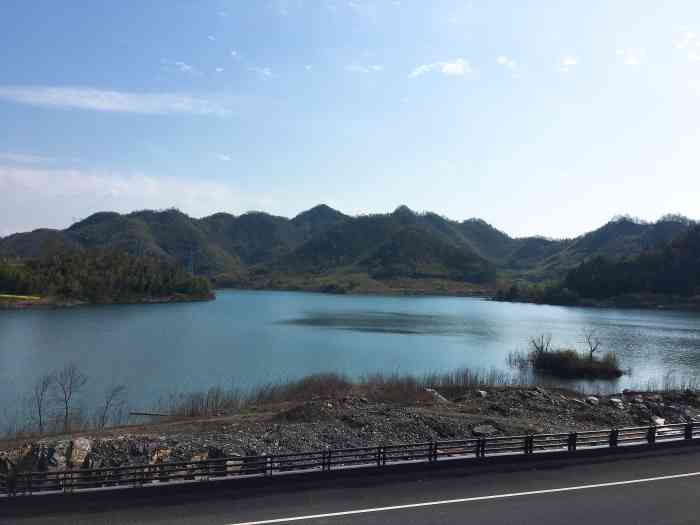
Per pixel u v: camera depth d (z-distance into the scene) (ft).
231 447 75.56
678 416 113.60
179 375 183.52
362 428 87.86
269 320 413.59
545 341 297.53
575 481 54.34
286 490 50.16
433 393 131.75
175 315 440.45
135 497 47.16
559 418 105.09
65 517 43.65
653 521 44.19
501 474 56.24
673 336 337.93
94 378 173.17
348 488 51.01
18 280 495.00
